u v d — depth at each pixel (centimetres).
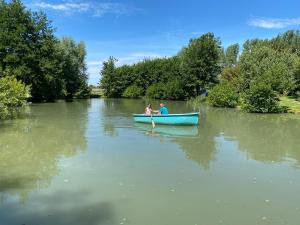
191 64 6159
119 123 2517
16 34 5053
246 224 809
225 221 823
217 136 1961
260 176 1176
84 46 7350
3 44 4997
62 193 1001
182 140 1828
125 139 1850
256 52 4959
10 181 1109
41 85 5466
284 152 1555
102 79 7794
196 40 6347
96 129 2212
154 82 7456
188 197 973
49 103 5116
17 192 1010
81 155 1466
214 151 1559
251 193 1009
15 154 1483
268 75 3706
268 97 3381
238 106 4238
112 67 7819
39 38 5391
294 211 883
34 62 5228
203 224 806
